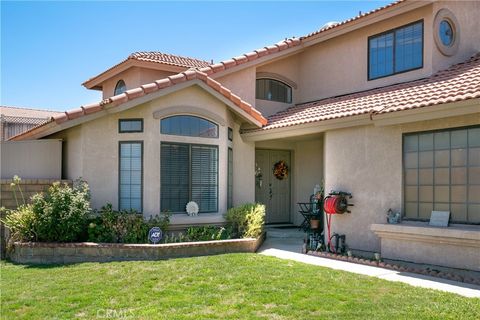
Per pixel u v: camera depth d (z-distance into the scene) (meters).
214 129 14.20
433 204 10.70
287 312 6.97
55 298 7.76
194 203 13.51
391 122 11.05
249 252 12.52
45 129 13.04
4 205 12.23
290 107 18.19
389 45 15.02
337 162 12.97
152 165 12.96
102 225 11.97
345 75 16.55
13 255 11.45
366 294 7.95
